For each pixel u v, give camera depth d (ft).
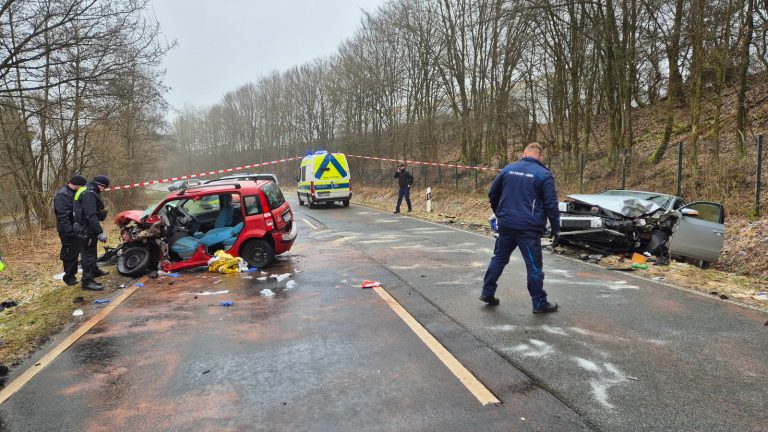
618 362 12.96
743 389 11.30
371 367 13.01
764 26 37.32
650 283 21.88
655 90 72.84
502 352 13.82
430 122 83.92
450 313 17.63
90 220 22.75
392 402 11.00
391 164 103.40
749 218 32.96
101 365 13.88
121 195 72.18
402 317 17.24
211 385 12.28
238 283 23.49
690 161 42.96
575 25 50.88
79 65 34.06
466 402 10.92
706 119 55.47
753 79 56.54
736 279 22.75
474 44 70.03
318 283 22.91
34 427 10.54
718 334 14.97
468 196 64.28
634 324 16.05
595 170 56.39
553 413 10.36
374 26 92.73
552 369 12.60
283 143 174.09
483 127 73.92
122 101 40.45
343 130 118.93
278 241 27.30
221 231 26.89
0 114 42.19
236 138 216.54
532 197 17.12
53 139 49.42
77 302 20.98
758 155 33.19
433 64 77.66
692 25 40.88
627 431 9.61
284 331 16.17
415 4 79.66
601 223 27.86
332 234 40.86
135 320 18.11
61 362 14.20
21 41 30.12
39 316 18.97
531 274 17.22
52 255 35.96
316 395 11.50
